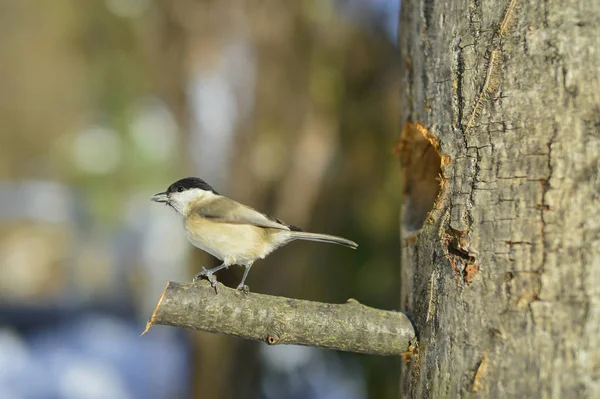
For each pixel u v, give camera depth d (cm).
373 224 1072
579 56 434
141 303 2711
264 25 1116
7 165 2475
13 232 2873
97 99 1570
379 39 1089
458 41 499
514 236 439
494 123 462
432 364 476
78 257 2858
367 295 1070
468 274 458
